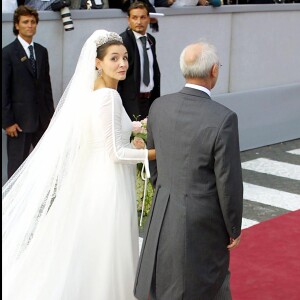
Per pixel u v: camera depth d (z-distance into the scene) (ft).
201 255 20.12
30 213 23.18
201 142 19.72
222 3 48.65
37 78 34.91
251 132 48.93
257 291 27.25
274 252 30.83
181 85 45.50
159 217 20.54
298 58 52.70
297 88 51.67
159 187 20.81
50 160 23.16
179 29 44.52
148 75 38.06
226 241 20.51
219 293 21.04
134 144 24.43
